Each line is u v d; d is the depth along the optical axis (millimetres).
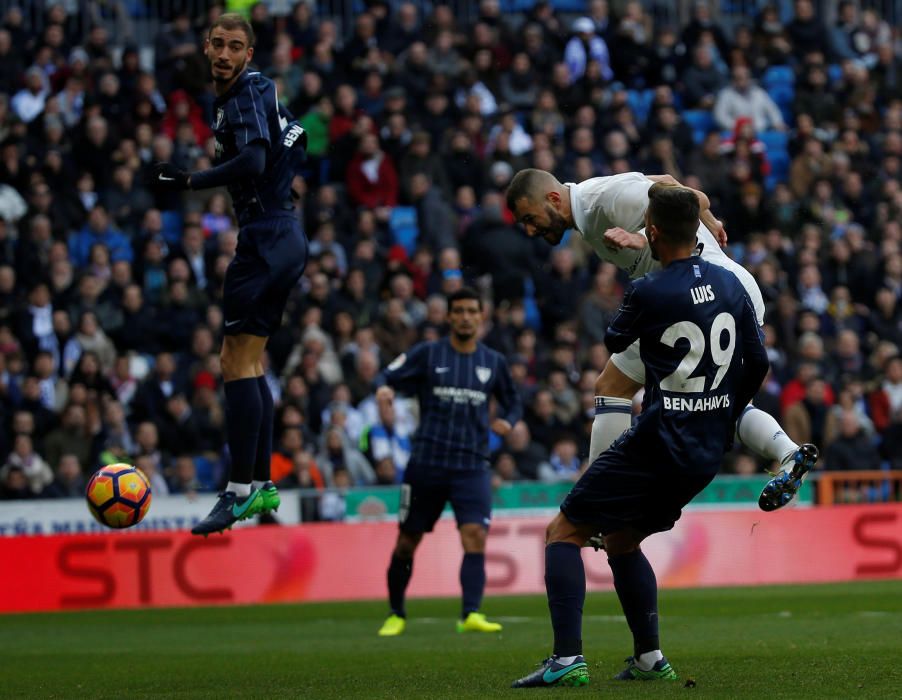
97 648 27469
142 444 42594
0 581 39125
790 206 57812
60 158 50656
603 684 17031
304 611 37844
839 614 32000
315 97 54844
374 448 44938
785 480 17094
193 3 61500
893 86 66000
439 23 61000
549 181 19625
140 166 52031
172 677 20688
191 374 45094
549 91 58531
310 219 52344
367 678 19500
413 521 29516
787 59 66000
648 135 58938
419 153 54594
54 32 55375
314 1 64438
